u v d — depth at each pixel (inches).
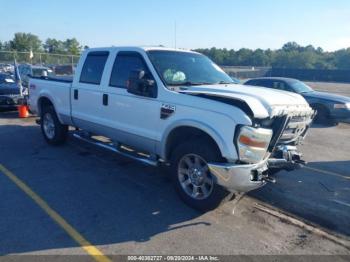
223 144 156.1
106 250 138.3
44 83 289.0
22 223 157.2
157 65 195.5
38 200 182.5
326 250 144.1
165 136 183.2
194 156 171.8
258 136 152.3
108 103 220.2
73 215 167.0
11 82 500.1
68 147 289.6
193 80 201.8
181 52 221.8
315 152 313.3
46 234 148.5
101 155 268.4
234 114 154.0
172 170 183.8
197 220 165.9
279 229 160.4
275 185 218.5
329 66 3056.1
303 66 3070.9
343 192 211.6
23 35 2906.0
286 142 181.6
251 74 1705.2
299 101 179.8
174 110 176.9
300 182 227.3
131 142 211.3
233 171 154.6
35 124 393.1
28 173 223.9
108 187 203.9
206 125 161.8
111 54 223.9
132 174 227.6
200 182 173.2
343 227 165.8
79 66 249.9
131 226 158.1
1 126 378.0
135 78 187.9
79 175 223.0
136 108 199.8
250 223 165.0
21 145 295.0
